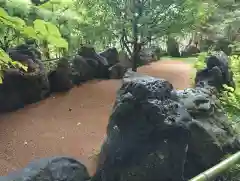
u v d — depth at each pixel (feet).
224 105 17.87
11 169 13.79
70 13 22.53
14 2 13.74
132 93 10.12
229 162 7.98
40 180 11.05
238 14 33.30
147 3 24.13
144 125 9.93
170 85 11.35
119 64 28.02
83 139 16.48
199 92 14.51
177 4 24.47
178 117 10.25
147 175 10.02
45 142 16.19
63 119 18.99
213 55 22.09
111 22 25.30
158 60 36.83
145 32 25.04
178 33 26.37
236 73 24.88
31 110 20.27
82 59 26.23
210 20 35.32
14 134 17.02
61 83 23.47
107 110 20.42
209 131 12.33
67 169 11.64
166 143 9.86
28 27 5.25
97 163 13.02
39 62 22.17
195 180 7.32
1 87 19.66
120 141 10.34
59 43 5.34
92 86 25.17
